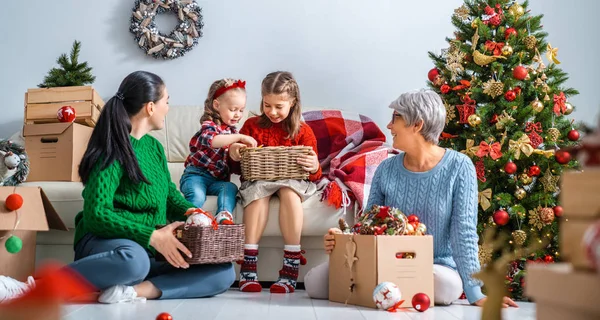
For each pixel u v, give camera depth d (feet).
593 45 12.96
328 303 7.37
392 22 13.05
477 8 10.55
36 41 13.20
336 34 13.07
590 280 1.80
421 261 6.98
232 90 9.93
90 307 6.52
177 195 8.31
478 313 6.52
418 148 7.49
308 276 8.04
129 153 7.25
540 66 9.89
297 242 9.11
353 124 11.43
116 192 7.36
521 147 9.22
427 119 7.30
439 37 13.00
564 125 9.86
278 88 9.29
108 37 13.14
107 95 13.08
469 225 7.30
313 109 12.16
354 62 13.01
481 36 10.11
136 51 13.10
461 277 7.27
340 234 7.50
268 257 9.73
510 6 10.23
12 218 7.57
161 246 7.10
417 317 6.16
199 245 7.29
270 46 13.09
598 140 1.89
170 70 13.08
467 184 7.38
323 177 10.44
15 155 8.50
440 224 7.48
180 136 12.09
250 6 13.14
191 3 12.99
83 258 6.84
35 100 10.95
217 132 9.77
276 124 9.84
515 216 9.30
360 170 9.86
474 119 9.49
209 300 7.47
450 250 7.65
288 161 9.21
